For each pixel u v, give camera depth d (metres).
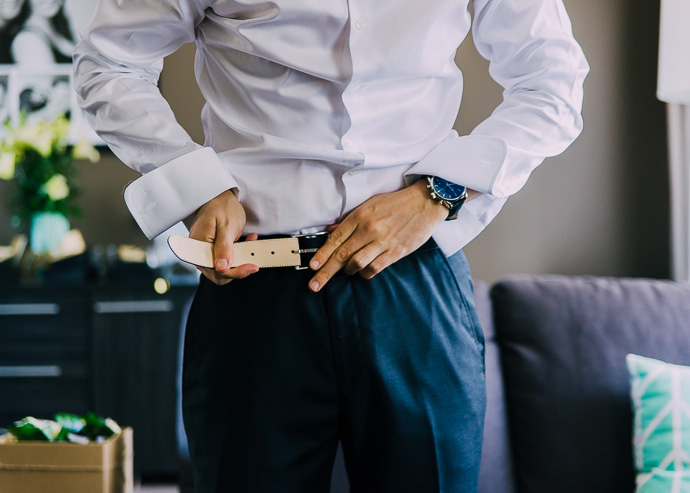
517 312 1.64
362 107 0.92
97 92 0.97
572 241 3.11
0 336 3.15
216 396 0.92
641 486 1.45
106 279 3.27
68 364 3.16
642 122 3.04
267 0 0.87
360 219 0.90
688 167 2.62
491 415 1.56
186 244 0.85
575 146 3.09
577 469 1.52
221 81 0.96
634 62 3.02
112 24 0.94
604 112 3.05
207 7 0.93
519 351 1.61
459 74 1.00
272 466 0.90
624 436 1.52
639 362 1.51
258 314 0.90
